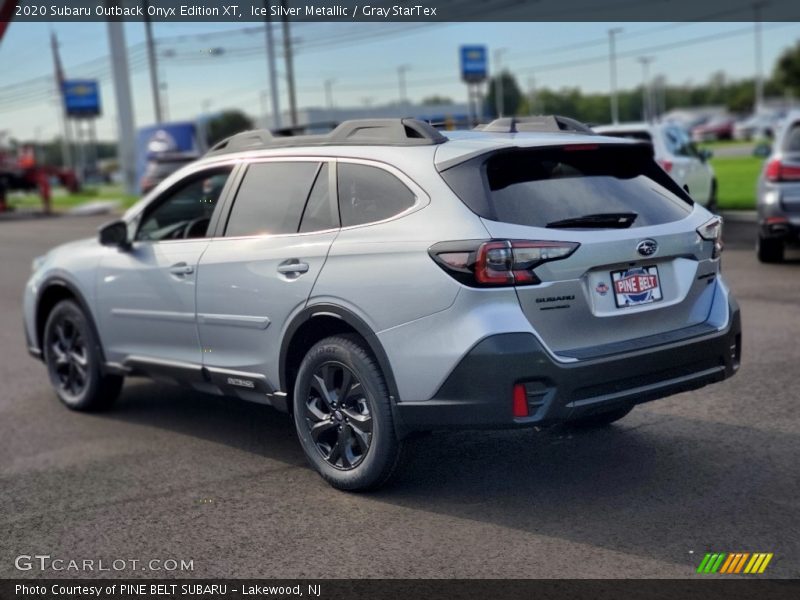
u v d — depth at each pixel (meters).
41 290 6.91
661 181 4.98
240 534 4.45
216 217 5.62
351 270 4.68
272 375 5.21
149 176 28.66
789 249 13.10
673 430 5.64
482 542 4.19
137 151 42.62
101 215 35.53
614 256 4.44
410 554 4.11
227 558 4.18
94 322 6.50
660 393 4.62
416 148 4.72
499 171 4.50
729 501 4.52
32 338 7.20
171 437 6.15
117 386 6.75
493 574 3.87
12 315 11.70
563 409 4.29
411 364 4.43
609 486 4.79
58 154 163.75
